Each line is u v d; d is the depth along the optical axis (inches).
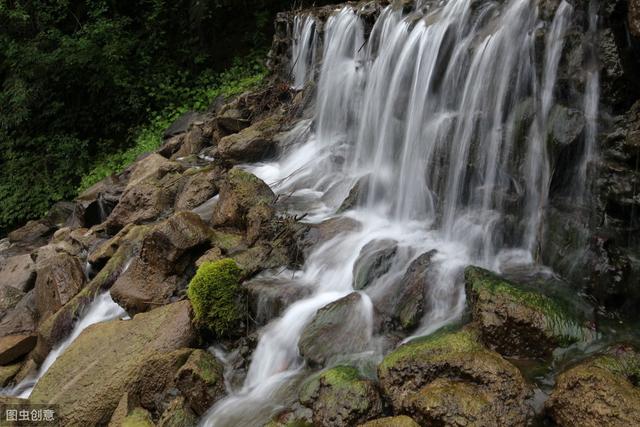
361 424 151.0
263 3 613.3
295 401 171.2
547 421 144.9
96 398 202.7
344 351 182.4
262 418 170.6
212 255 249.4
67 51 608.7
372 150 296.7
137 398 198.2
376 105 292.4
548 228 193.9
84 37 617.3
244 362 200.5
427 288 193.5
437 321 185.5
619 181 177.5
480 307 168.9
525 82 207.2
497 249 210.1
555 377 154.7
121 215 339.6
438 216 234.4
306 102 381.1
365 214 263.6
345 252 229.5
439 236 230.8
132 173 424.2
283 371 190.9
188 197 326.6
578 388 139.3
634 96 181.5
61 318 268.4
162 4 631.2
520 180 204.5
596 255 176.7
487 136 217.3
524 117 203.2
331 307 194.7
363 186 270.4
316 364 182.1
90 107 647.8
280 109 404.2
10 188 598.2
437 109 247.1
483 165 217.8
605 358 150.3
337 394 157.8
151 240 250.2
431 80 248.8
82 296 275.6
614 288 171.2
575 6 189.3
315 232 243.6
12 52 610.5
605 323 170.1
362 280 209.2
